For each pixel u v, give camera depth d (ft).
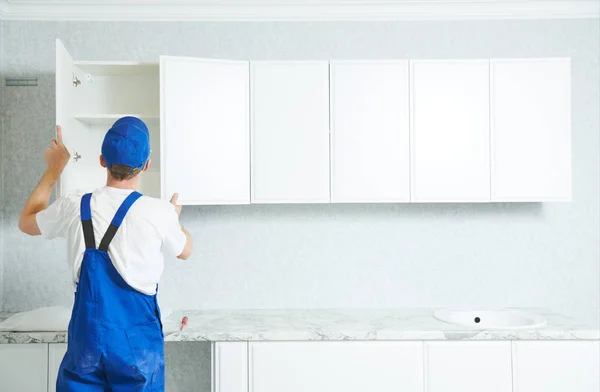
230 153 8.48
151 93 9.33
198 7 9.41
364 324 8.14
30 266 9.41
